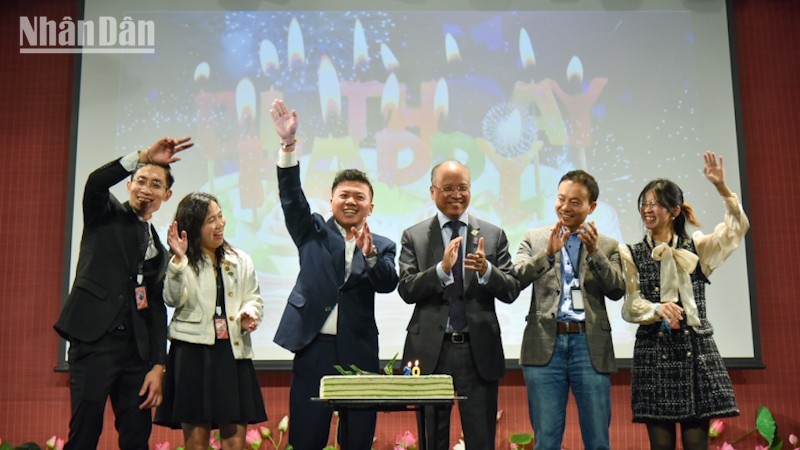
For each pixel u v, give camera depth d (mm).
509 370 4441
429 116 4645
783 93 4789
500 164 4609
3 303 4492
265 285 4488
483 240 3262
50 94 4691
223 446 3191
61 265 4539
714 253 3387
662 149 4652
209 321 3162
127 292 3164
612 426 4418
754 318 4492
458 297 3346
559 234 3232
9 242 4551
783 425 4477
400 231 4543
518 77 4691
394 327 4438
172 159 3256
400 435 4379
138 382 3158
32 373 4430
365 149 4605
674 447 3322
